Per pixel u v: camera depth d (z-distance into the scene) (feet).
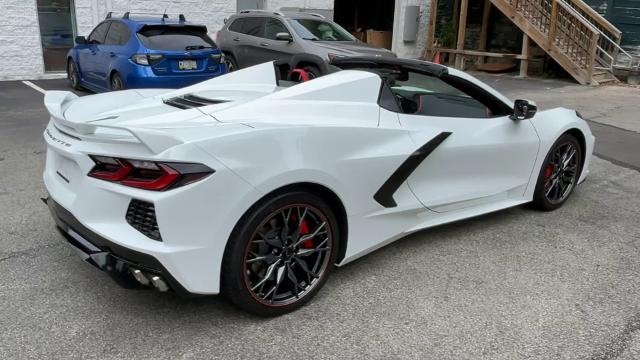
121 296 10.05
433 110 12.49
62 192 9.55
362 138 10.30
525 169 14.14
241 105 9.96
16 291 10.11
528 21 44.98
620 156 21.57
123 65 26.03
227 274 8.76
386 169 10.67
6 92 32.19
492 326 9.39
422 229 12.06
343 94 10.80
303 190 9.45
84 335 8.82
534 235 13.48
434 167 11.85
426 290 10.59
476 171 12.87
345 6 67.36
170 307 9.74
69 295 10.03
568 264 11.88
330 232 9.98
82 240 9.01
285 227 9.32
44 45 38.19
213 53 27.37
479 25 55.93
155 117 9.65
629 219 14.76
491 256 12.19
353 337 9.00
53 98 11.12
